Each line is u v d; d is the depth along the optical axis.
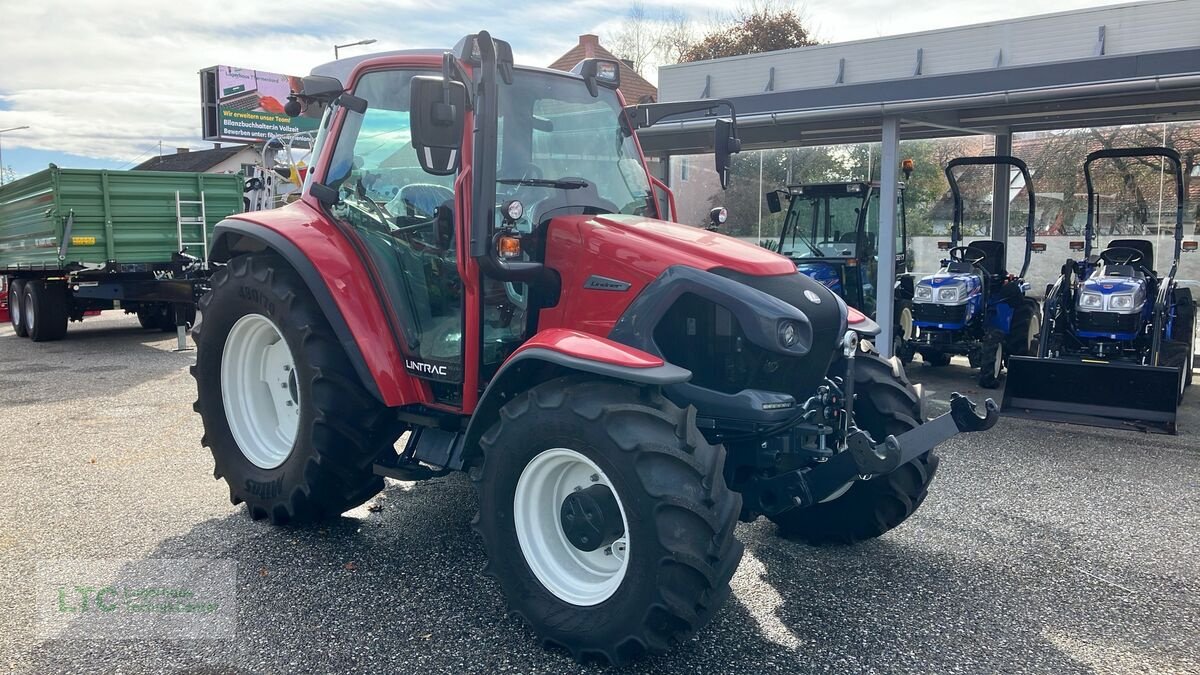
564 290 3.35
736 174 13.65
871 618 3.24
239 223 4.13
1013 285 8.44
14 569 3.63
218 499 4.57
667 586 2.62
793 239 9.70
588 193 3.67
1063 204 11.39
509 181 3.43
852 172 12.95
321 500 3.89
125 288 10.96
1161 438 6.01
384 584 3.48
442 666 2.85
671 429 2.73
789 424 3.14
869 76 10.02
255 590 3.42
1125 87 6.43
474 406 3.42
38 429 6.22
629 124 4.05
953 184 8.54
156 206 11.62
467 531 4.08
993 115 8.43
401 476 3.56
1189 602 3.40
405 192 3.65
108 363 9.63
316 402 3.69
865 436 2.97
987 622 3.22
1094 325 7.22
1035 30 9.11
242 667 2.83
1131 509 4.50
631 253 3.20
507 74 3.48
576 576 2.98
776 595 3.44
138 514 4.32
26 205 11.91
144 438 5.94
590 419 2.75
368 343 3.64
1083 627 3.18
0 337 12.48
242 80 32.25
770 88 10.69
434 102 2.91
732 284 3.06
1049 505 4.57
